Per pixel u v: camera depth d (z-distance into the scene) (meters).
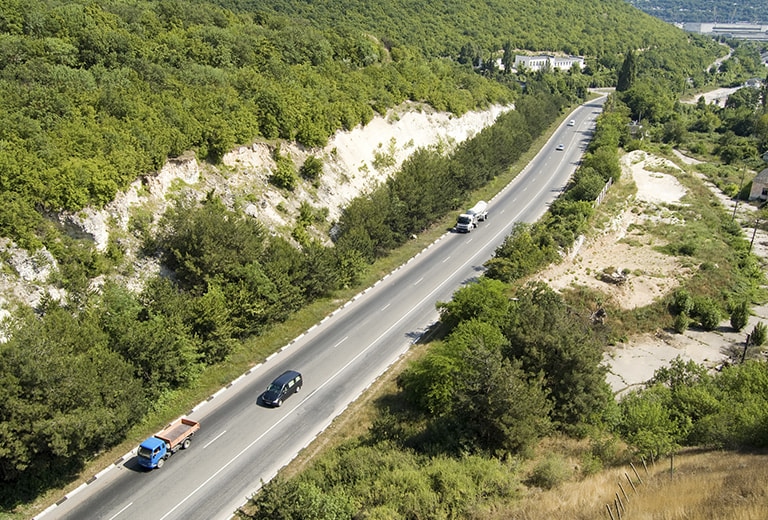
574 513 22.72
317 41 74.31
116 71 49.59
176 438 32.12
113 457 31.59
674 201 80.88
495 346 35.09
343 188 59.19
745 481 22.48
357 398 37.59
